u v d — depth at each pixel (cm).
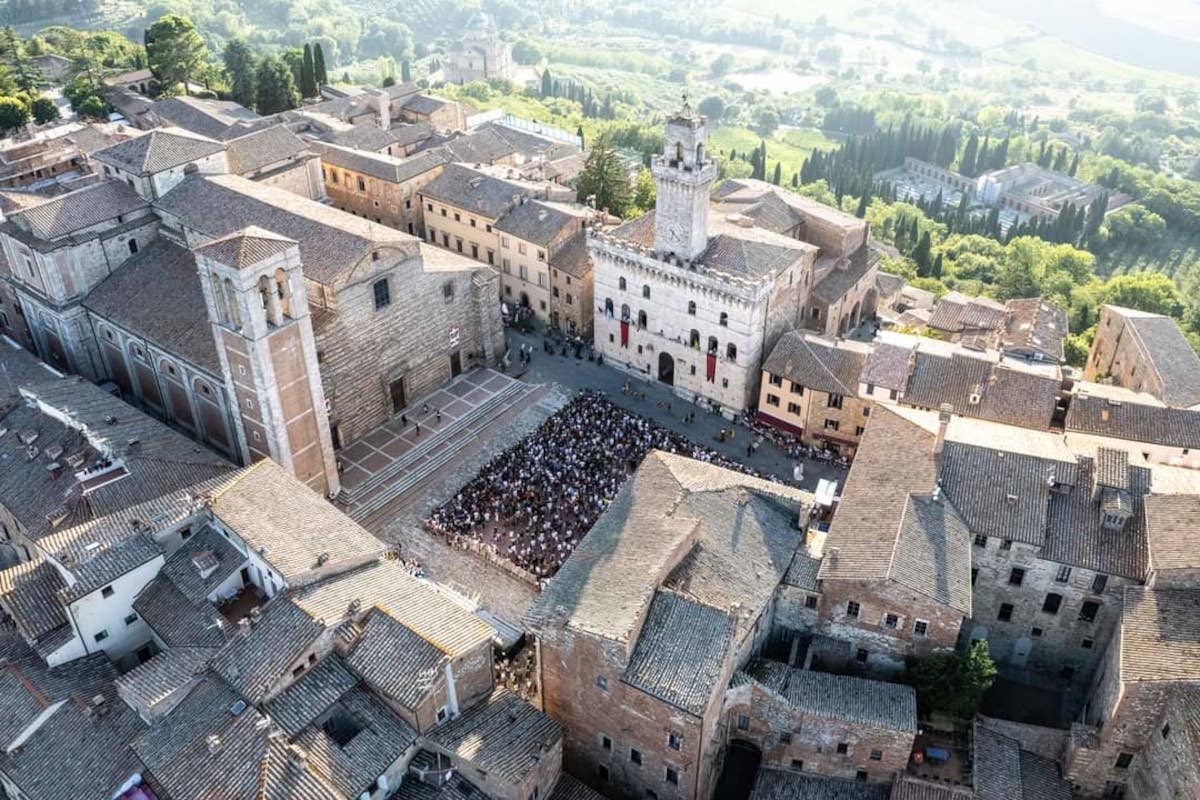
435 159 14788
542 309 13550
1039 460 7638
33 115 17488
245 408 9238
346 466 10481
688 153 10512
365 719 6319
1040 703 7638
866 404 10350
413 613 6794
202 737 6194
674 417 11525
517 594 8750
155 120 15912
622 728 6631
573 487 9938
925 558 7019
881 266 16950
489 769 6153
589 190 15775
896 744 6556
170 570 7356
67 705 6812
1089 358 12875
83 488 8200
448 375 11919
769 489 7962
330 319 9981
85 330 10938
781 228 12888
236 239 8381
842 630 7269
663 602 6594
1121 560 7144
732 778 7200
